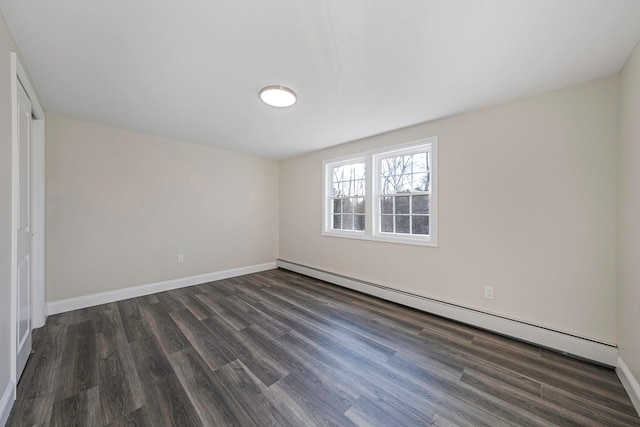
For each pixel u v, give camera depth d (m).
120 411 1.43
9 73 1.47
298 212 4.66
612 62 1.73
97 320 2.61
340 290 3.66
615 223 1.87
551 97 2.12
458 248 2.65
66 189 2.84
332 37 1.53
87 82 2.07
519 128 2.28
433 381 1.71
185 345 2.14
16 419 1.37
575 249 2.03
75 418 1.38
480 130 2.50
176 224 3.71
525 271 2.25
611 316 1.88
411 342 2.22
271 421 1.38
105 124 3.07
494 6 1.28
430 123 2.87
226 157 4.26
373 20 1.38
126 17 1.37
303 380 1.71
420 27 1.43
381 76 1.95
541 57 1.69
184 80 2.04
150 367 1.84
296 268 4.60
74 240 2.90
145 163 3.41
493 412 1.45
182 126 3.12
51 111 2.67
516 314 2.29
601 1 1.24
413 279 3.04
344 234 3.88
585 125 1.98
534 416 1.42
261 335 2.33
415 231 3.11
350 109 2.54
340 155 3.92
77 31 1.48
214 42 1.58
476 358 1.98
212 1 1.26
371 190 3.48
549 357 2.00
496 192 2.40
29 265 2.07
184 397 1.55
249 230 4.60
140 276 3.38
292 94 2.21
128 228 3.28
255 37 1.53
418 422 1.38
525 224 2.25
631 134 1.61
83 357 1.95
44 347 2.09
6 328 1.42
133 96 2.32
